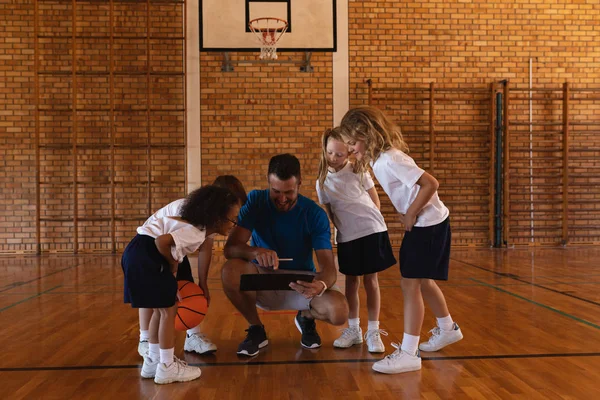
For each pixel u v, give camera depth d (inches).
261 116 307.1
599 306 138.9
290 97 308.0
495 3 315.6
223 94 305.9
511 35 315.9
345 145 95.9
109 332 113.0
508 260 249.4
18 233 299.7
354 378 79.8
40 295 162.1
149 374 81.0
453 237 313.7
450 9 314.3
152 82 303.7
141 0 302.5
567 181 310.8
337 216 98.8
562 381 77.8
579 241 317.7
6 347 100.7
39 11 301.1
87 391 75.0
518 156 314.7
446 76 314.7
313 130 309.0
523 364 86.6
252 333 96.5
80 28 302.4
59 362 90.2
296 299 97.2
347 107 310.3
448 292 162.2
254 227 98.6
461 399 70.6
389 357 83.3
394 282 187.6
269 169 90.9
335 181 99.0
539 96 315.6
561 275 199.3
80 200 301.3
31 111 301.0
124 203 302.5
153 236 79.4
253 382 78.3
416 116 312.5
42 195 300.2
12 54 300.0
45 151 300.8
